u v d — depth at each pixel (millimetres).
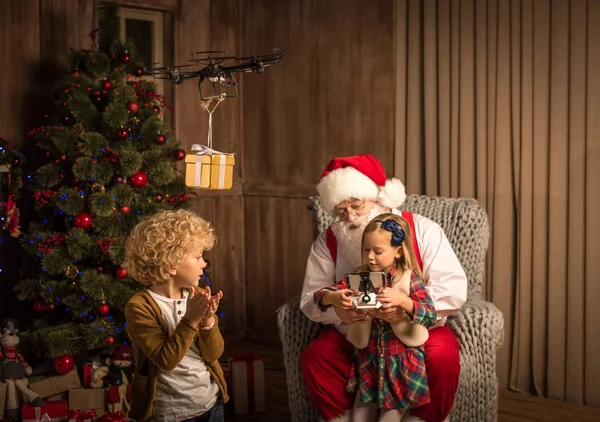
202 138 4824
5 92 3848
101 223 3455
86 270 3463
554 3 3693
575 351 3795
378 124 4363
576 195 3721
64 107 3627
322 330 3111
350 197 2980
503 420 3631
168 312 2291
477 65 3949
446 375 2732
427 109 4137
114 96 3514
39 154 3965
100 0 4242
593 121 3639
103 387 3559
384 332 2760
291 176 4805
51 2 3953
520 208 3891
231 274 5023
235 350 4836
